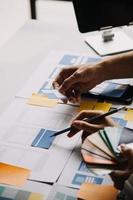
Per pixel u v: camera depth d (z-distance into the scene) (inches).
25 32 64.2
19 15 134.3
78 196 31.3
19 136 38.8
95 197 31.1
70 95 45.4
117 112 41.8
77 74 45.1
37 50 57.6
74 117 40.9
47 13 130.3
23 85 48.3
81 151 34.9
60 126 40.2
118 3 55.2
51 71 51.1
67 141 37.9
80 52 56.4
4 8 141.6
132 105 43.6
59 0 112.7
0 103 44.8
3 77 50.5
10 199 31.2
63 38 61.3
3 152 36.6
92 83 46.2
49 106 43.8
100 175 33.1
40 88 47.4
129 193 29.4
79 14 55.2
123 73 46.6
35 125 40.5
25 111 43.0
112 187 32.0
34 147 37.2
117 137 35.4
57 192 31.8
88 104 44.1
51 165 34.8
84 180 33.0
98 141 35.0
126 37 60.2
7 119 41.6
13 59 55.2
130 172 30.6
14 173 34.0
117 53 55.7
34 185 32.6
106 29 57.8
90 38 60.4
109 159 33.0
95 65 46.5
